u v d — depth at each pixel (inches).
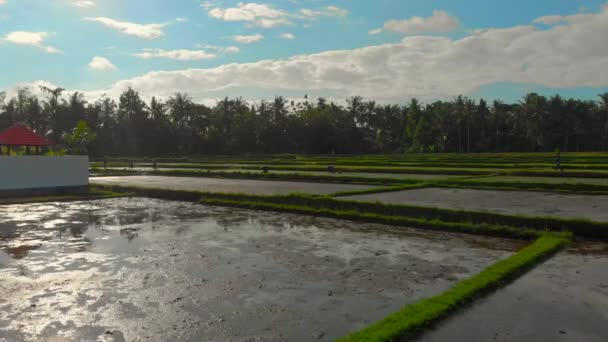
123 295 295.1
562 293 289.1
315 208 661.9
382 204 601.6
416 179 1008.9
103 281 325.7
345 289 304.8
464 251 414.6
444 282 319.6
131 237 487.8
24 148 1259.2
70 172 977.5
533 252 381.4
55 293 300.0
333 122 3769.7
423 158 2153.1
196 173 1429.6
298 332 235.8
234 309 268.8
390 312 263.0
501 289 297.4
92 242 462.3
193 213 671.1
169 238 480.7
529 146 3565.5
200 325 245.4
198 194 832.3
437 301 265.6
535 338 223.8
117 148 3277.6
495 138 3681.1
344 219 601.9
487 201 660.7
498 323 241.9
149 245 446.0
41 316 259.6
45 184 940.0
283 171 1493.6
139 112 3356.3
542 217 482.0
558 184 832.3
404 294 294.2
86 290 305.9
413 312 248.4
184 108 3595.0
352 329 239.3
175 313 263.1
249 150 3555.6
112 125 3361.2
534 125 3388.3
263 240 467.5
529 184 863.1
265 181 1179.3
